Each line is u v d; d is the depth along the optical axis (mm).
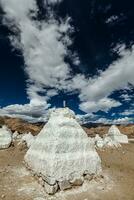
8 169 18406
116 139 46875
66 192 13359
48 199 12297
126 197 13016
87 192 13531
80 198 12586
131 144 43844
